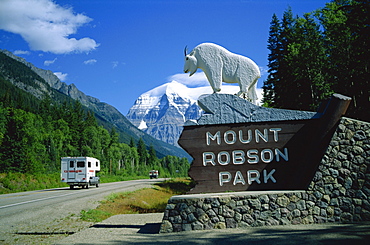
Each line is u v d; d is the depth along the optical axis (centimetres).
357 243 563
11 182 3519
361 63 2683
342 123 809
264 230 715
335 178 784
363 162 790
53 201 1827
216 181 850
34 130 7931
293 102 3619
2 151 4984
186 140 869
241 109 870
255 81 952
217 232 729
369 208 768
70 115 11306
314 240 599
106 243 704
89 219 1224
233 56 944
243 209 773
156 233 798
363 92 2867
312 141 830
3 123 7538
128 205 1773
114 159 11400
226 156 857
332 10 3200
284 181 839
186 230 774
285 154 846
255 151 854
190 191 849
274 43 4078
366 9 2395
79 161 3081
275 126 859
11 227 1061
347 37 2980
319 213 768
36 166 5697
